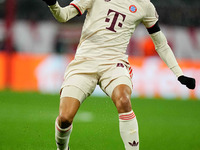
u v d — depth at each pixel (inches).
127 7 683.4
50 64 2246.6
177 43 2327.8
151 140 1027.3
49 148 869.2
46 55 2261.3
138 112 1594.5
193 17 2443.4
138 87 2223.2
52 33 2310.5
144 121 1380.4
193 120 1457.9
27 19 2438.5
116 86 633.0
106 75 655.8
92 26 675.4
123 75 648.4
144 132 1154.7
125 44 685.3
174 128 1254.9
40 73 2237.9
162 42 720.3
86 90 652.7
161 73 2241.6
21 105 1612.9
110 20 673.0
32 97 1898.4
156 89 2233.0
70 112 621.3
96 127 1181.1
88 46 673.6
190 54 2321.6
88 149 887.1
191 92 2253.9
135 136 613.0
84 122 1272.1
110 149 892.0
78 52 683.4
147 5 698.2
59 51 2309.3
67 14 650.2
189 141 1035.9
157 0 2586.1
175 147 946.7
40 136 996.6
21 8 2444.6
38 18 2444.6
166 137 1084.5
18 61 2251.5
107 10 676.7
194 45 2330.2
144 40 2256.4
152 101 2007.9
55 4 613.6
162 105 1877.5
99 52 665.6
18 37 2281.0
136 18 688.4
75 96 634.8
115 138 1021.2
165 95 2233.0
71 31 2326.5
